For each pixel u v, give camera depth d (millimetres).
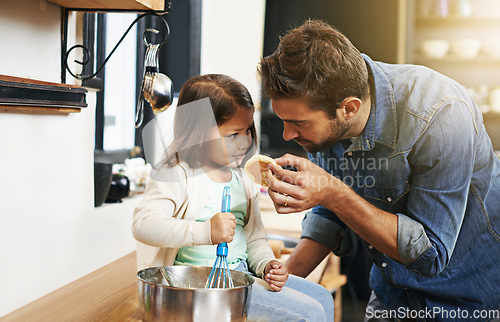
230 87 1306
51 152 1296
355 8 3615
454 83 1359
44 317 1128
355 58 1222
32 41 1244
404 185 1348
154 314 936
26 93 1133
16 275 1186
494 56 3555
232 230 1104
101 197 1584
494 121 3518
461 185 1256
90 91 1462
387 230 1234
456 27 3664
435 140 1248
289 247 2072
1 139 1117
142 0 1271
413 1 3588
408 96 1311
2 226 1134
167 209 1197
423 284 1477
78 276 1437
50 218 1303
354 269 2855
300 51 1154
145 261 1222
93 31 1526
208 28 3447
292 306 1176
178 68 3154
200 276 1108
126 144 2646
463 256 1430
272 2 3617
